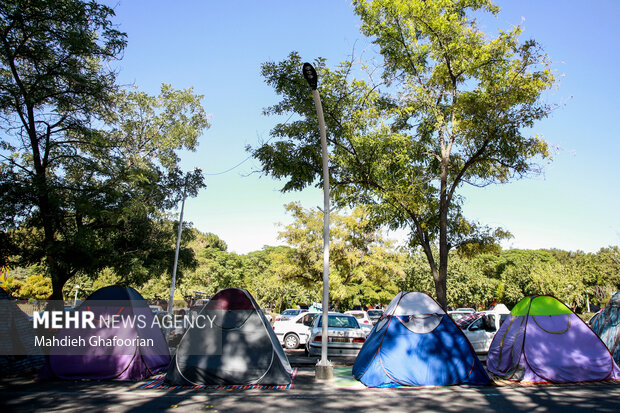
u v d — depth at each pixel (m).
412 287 39.44
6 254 13.50
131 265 17.81
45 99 14.19
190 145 24.28
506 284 48.66
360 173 13.49
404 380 8.83
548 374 9.29
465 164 13.72
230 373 8.92
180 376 8.87
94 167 14.50
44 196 13.16
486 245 14.59
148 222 18.44
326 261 10.23
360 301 40.97
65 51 14.02
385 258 26.42
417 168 14.27
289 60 12.60
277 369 9.08
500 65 12.71
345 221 25.97
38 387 8.52
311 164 13.28
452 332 9.37
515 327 10.16
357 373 9.72
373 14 13.23
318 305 31.30
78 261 14.06
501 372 9.82
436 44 13.27
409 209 13.38
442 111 13.73
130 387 8.64
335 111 12.76
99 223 14.97
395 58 13.65
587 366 9.48
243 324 9.52
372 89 12.89
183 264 24.61
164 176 21.75
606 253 49.38
